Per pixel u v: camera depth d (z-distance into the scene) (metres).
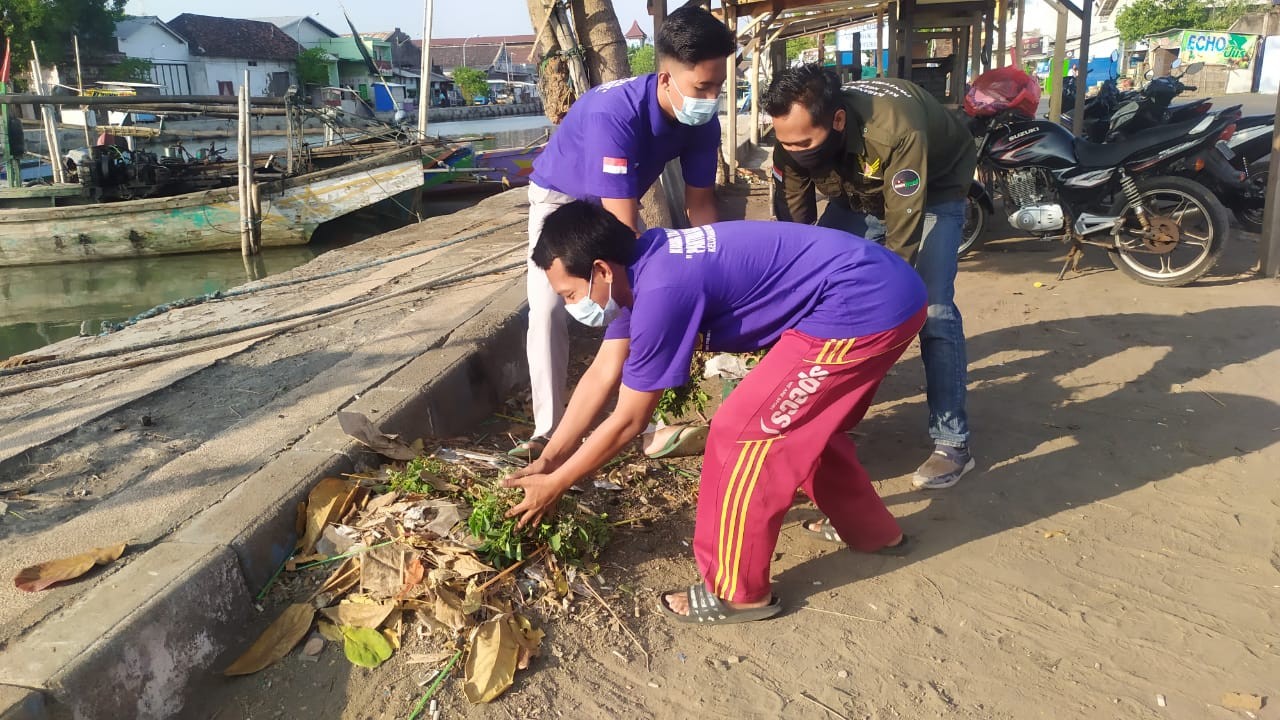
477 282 6.00
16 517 2.86
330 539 2.83
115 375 4.39
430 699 2.38
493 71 79.12
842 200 3.87
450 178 17.70
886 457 3.86
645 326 2.37
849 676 2.51
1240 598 2.76
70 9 34.31
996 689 2.44
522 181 19.05
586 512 3.11
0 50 33.28
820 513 3.40
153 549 2.56
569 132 3.35
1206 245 5.90
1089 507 3.34
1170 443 3.78
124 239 13.82
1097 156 6.21
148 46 42.94
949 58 14.26
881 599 2.86
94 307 11.16
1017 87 6.63
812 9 13.29
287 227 14.53
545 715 2.37
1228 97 32.69
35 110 19.91
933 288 3.48
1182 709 2.34
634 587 2.92
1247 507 3.27
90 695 2.08
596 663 2.56
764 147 18.05
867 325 2.45
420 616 2.59
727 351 2.66
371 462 3.27
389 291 6.01
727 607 2.73
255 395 3.94
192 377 4.21
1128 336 5.09
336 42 52.00
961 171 3.51
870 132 3.21
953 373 3.52
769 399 2.50
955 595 2.86
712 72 2.96
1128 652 2.56
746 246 2.46
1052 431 3.98
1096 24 44.38
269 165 16.52
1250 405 4.09
